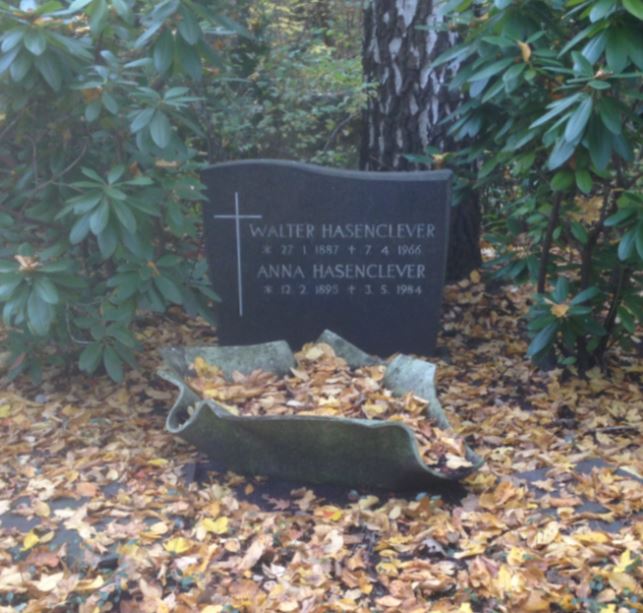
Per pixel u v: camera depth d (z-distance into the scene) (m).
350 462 1.93
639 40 2.05
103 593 1.58
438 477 1.88
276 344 2.32
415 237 2.66
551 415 2.39
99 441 2.22
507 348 2.82
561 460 2.12
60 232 2.37
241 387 2.15
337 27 5.03
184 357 2.24
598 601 1.59
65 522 1.83
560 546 1.73
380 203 2.64
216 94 3.21
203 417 1.92
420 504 1.87
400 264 2.68
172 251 2.68
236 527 1.83
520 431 2.31
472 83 2.34
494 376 2.65
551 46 2.33
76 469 2.07
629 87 2.37
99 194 2.12
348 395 2.14
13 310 2.10
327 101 3.50
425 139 3.14
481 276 3.21
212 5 2.85
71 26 2.18
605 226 2.40
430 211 2.64
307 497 1.93
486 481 1.98
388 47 3.13
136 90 2.24
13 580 1.63
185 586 1.62
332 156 3.38
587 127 2.08
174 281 2.38
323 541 1.77
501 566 1.67
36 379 2.39
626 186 2.38
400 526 1.84
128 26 2.30
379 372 2.26
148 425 2.32
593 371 2.62
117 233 2.16
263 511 1.90
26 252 2.16
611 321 2.60
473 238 3.22
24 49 2.07
